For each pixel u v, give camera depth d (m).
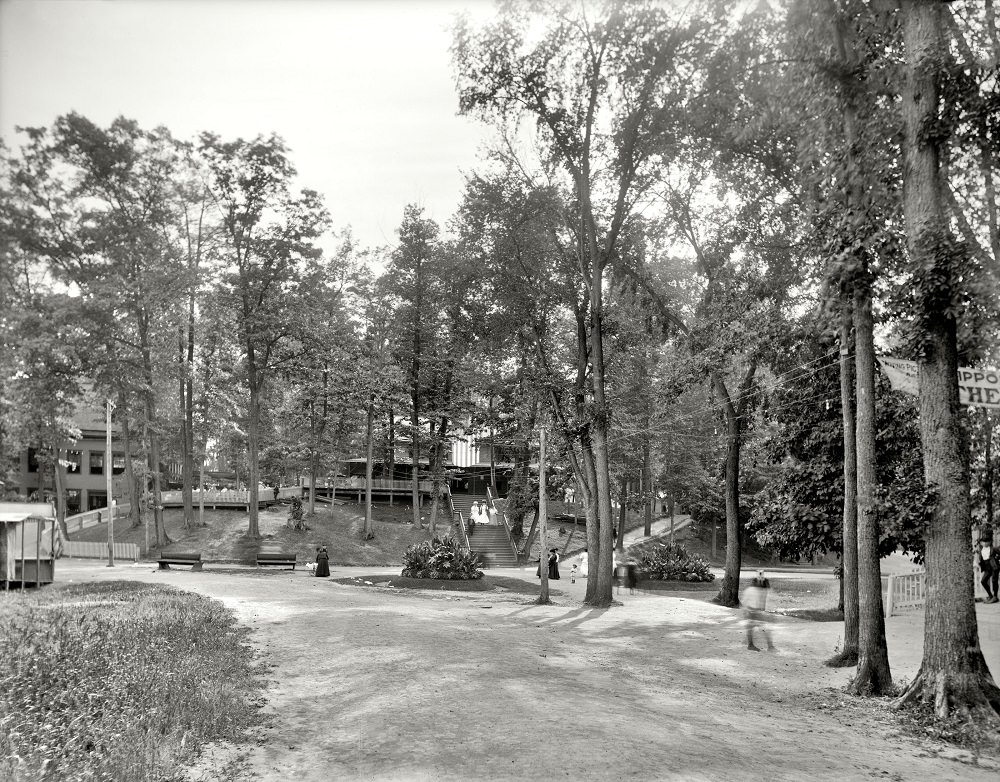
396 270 53.72
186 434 50.00
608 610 24.42
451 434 57.16
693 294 28.84
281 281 47.19
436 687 10.64
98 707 8.70
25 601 19.95
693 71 22.05
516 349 31.45
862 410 13.32
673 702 11.21
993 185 12.74
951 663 11.14
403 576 33.12
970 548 11.43
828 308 13.80
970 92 11.46
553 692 10.78
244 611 19.12
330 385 54.78
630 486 58.31
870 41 12.75
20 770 6.38
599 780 6.92
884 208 12.62
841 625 21.28
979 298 11.45
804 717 11.06
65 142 35.84
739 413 27.34
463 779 6.88
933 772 8.45
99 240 38.44
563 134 25.66
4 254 27.30
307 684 10.97
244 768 7.15
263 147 45.06
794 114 13.83
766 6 15.92
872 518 13.09
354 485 67.50
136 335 42.75
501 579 35.25
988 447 19.66
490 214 27.62
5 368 27.50
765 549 62.47
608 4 22.42
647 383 43.06
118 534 49.97
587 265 28.41
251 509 48.53
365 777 6.93
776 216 19.88
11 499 28.39
